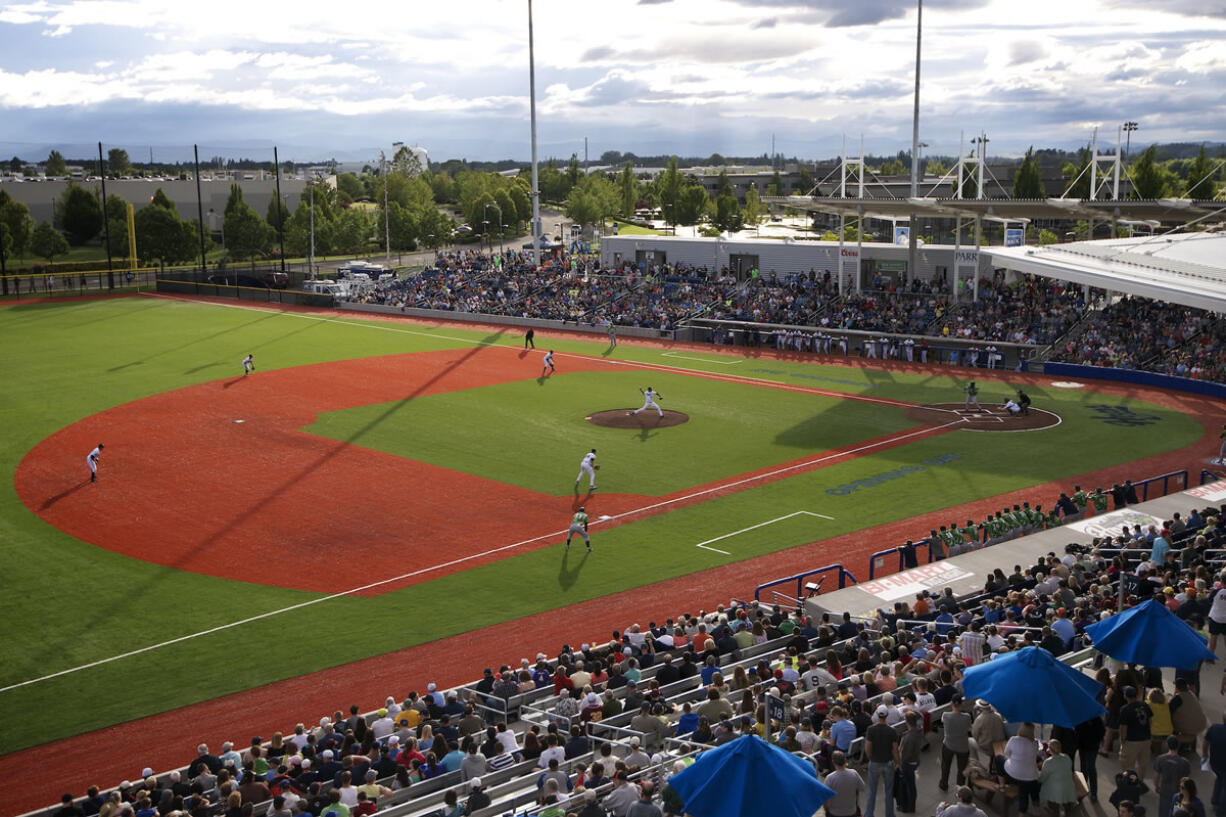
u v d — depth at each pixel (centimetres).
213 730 2772
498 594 3647
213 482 4962
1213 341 7106
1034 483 4791
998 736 1839
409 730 2383
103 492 4809
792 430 5844
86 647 3266
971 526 3778
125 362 7981
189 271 12556
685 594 3616
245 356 8244
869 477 4934
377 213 17538
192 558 3997
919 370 7619
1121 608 2264
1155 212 7694
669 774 1811
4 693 2981
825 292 9181
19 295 11750
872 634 2648
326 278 13162
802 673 2402
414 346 8762
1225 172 14838
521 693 2589
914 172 8688
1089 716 1675
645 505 4584
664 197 18538
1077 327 7756
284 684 3017
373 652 3212
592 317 9681
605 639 3272
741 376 7450
